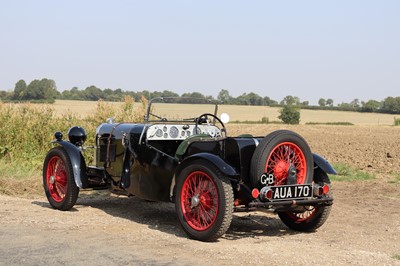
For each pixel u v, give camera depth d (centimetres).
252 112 8400
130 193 812
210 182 665
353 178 1399
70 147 864
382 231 771
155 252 605
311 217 742
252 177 656
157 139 784
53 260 564
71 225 742
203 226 673
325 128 5278
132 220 807
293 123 6756
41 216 800
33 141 1463
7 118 1480
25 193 1045
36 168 1336
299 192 676
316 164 716
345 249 652
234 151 674
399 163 1861
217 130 841
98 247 622
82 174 847
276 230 769
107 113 1509
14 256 578
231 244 659
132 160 796
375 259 601
